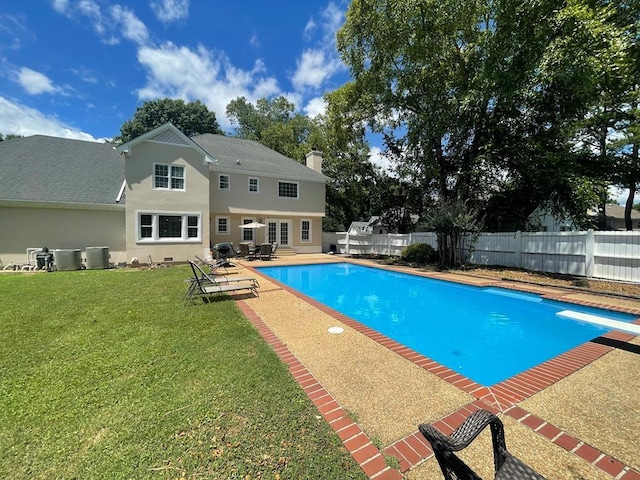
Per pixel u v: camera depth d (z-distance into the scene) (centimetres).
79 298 777
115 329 543
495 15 1307
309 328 559
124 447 248
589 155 1473
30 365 401
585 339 620
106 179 1647
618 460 233
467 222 1331
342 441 254
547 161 1328
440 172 1677
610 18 1129
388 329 693
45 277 1102
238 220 2045
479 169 1559
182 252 1611
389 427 274
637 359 426
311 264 1617
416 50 1457
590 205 1273
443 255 1445
